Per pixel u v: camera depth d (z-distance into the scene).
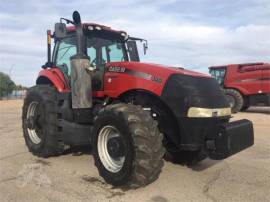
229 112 5.47
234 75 16.88
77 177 5.36
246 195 4.68
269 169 5.89
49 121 6.25
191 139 5.00
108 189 4.86
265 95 16.38
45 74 6.88
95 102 5.96
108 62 6.19
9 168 5.83
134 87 5.35
